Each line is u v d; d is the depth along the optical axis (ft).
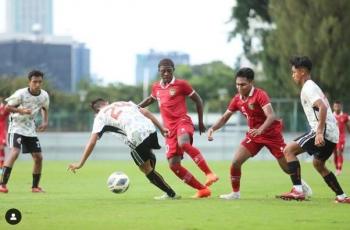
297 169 132.67
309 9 508.94
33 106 162.71
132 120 133.28
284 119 443.32
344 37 502.38
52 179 213.25
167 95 143.02
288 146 132.57
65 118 495.41
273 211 117.50
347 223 104.78
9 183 195.00
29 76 162.20
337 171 249.14
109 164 319.88
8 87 637.30
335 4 504.84
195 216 111.75
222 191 166.81
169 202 131.23
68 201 134.72
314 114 127.54
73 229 99.86
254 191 165.48
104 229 99.66
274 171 255.09
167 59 143.64
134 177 219.20
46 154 429.79
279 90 560.61
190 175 141.79
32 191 164.76
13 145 162.20
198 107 145.89
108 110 134.00
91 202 132.16
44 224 104.42
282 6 522.47
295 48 511.40
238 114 452.35
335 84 502.38
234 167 138.72
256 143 138.51
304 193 138.82
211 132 142.31
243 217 110.52
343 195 131.03
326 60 499.51
